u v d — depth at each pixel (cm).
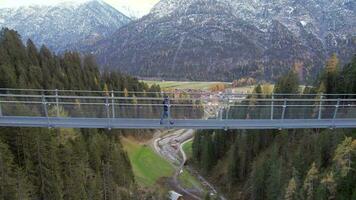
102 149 7538
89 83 12306
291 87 9538
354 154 5878
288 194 6216
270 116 3475
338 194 5697
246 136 9119
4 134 5656
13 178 5141
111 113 3328
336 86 9094
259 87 10481
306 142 7406
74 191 5847
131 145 10850
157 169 10012
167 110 3272
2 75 8300
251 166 8706
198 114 3366
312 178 6069
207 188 9331
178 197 8450
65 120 3247
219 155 10288
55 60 11975
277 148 7875
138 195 7519
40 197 5594
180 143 12650
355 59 9106
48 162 5775
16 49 10675
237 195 8562
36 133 5762
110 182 6806
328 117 3516
